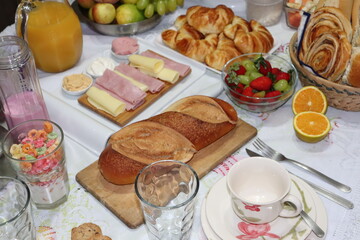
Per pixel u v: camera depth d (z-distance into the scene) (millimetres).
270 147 1100
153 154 1002
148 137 1020
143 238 923
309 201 898
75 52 1340
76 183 1039
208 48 1359
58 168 928
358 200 973
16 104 1090
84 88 1255
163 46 1419
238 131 1130
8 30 1573
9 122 1113
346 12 1143
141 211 946
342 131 1146
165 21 1596
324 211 897
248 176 912
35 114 1107
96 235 880
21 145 947
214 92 1250
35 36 1259
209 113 1091
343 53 1099
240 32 1365
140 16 1493
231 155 1096
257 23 1438
